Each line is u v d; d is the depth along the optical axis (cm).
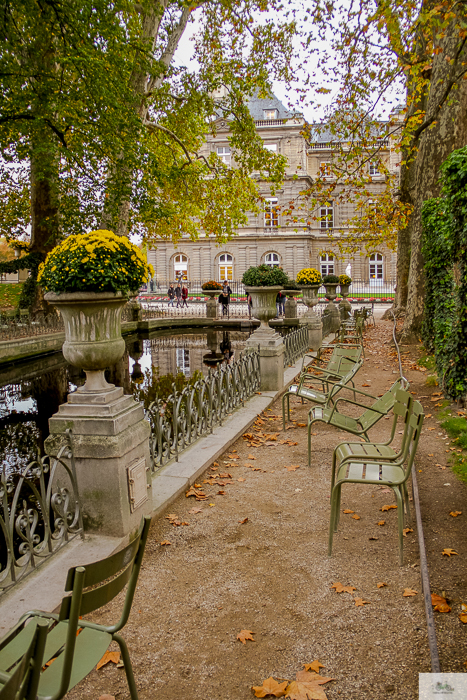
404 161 1404
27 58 1320
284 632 249
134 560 186
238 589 287
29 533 285
